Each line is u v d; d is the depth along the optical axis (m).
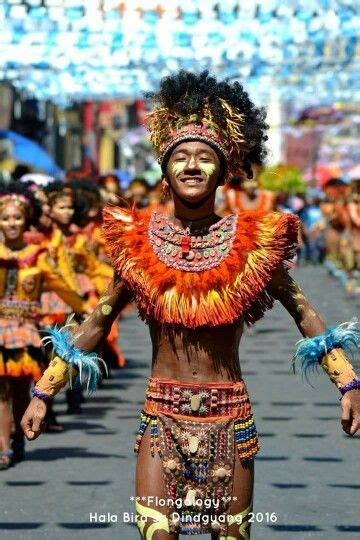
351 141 80.62
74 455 12.34
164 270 6.91
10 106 42.00
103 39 22.17
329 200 50.28
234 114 7.05
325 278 41.28
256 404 15.07
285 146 86.94
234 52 22.67
